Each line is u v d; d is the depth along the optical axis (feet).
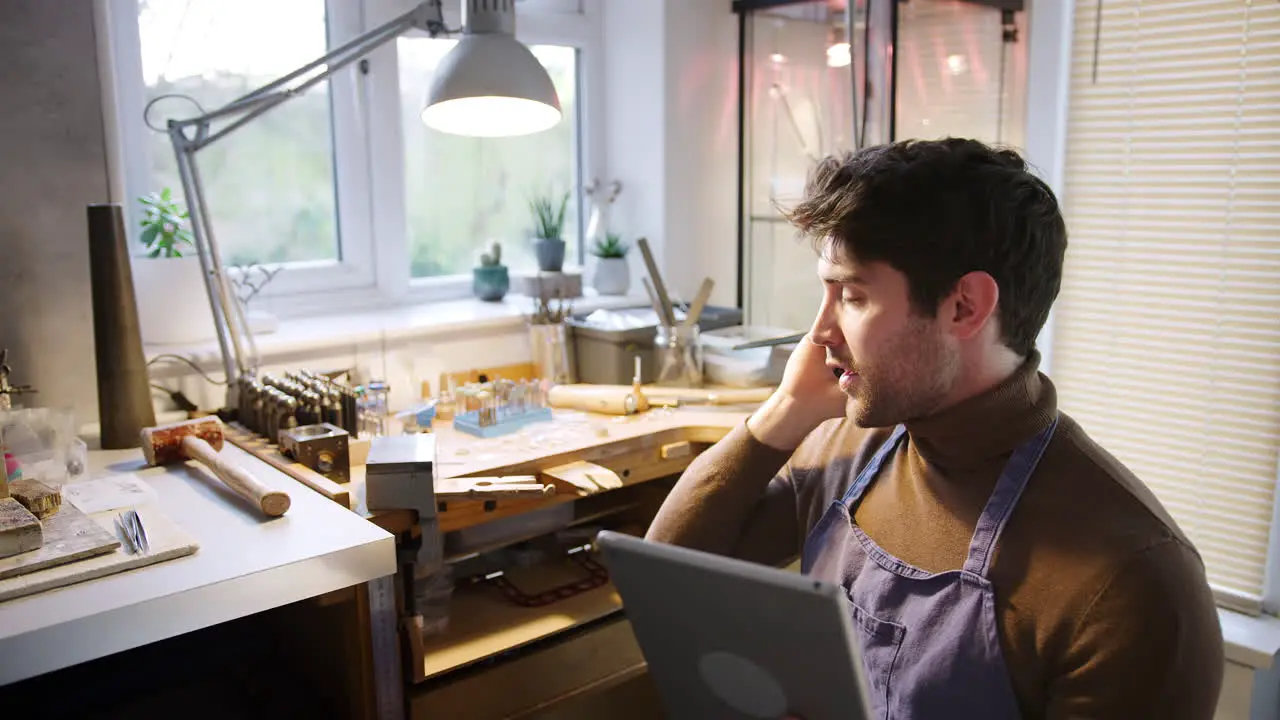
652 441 6.23
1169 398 6.59
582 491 5.55
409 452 5.14
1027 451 3.07
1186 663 2.73
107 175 6.07
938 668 3.07
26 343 5.90
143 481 4.99
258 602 4.00
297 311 7.55
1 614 3.58
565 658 5.91
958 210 2.85
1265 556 6.33
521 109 5.93
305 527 4.44
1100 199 6.71
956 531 3.17
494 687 5.61
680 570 2.49
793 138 7.70
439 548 5.11
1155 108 6.37
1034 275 2.97
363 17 7.59
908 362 2.97
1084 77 6.64
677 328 7.21
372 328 7.07
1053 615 2.89
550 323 7.38
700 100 8.71
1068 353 7.01
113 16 6.54
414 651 5.16
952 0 6.81
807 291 7.77
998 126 7.17
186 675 6.28
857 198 2.92
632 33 8.55
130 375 5.60
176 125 5.69
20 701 5.86
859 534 3.45
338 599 5.16
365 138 7.78
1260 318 6.14
